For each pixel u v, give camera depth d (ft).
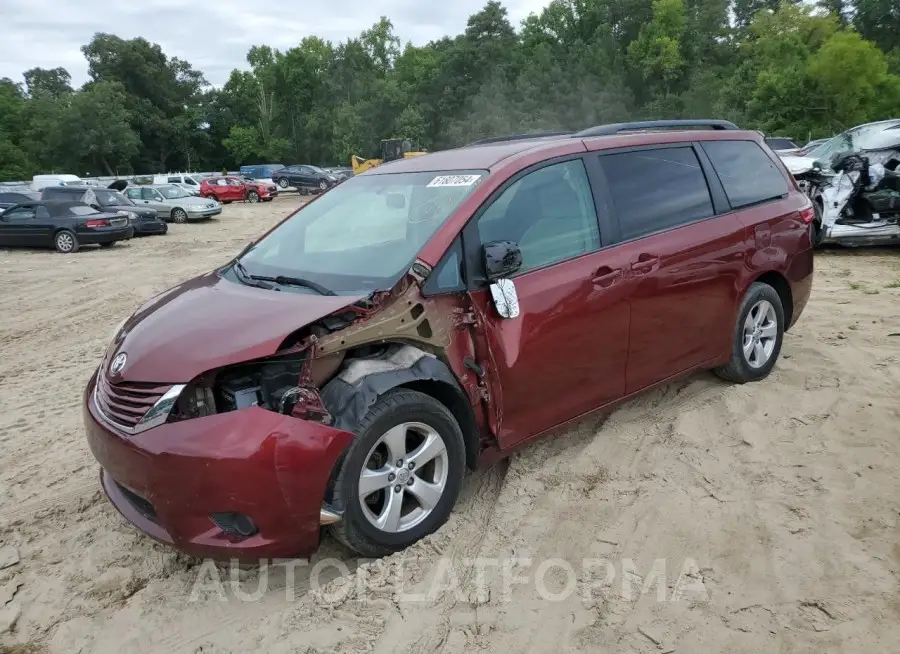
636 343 13.67
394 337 10.71
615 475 13.01
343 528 10.22
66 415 18.57
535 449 14.17
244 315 10.82
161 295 13.65
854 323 22.00
